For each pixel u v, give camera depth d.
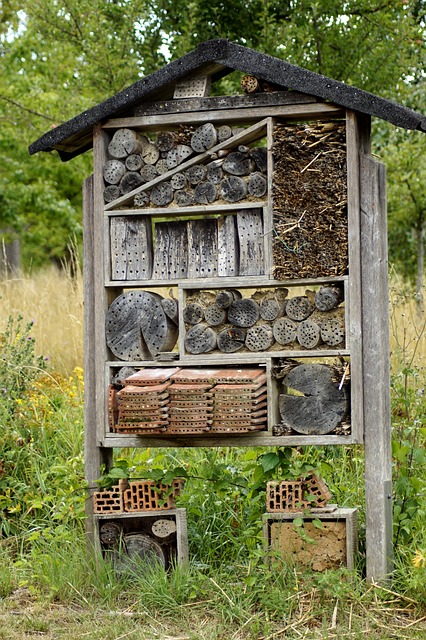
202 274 5.75
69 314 9.93
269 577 5.36
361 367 5.43
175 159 5.79
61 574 5.62
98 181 5.92
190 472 6.88
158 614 5.26
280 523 5.58
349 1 10.50
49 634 5.02
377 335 5.41
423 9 11.16
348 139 5.43
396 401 6.98
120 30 11.15
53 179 19.77
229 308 5.66
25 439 7.36
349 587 5.24
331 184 5.46
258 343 5.60
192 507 6.17
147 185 5.82
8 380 7.70
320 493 5.58
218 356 5.65
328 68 10.52
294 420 5.54
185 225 5.82
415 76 10.98
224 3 11.08
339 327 5.48
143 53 11.14
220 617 5.15
